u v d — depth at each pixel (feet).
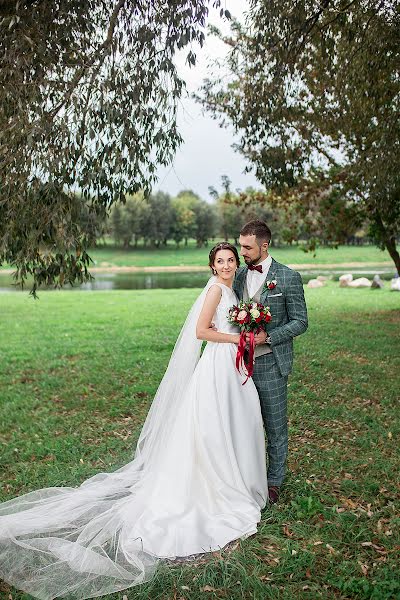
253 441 12.93
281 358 13.33
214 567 10.62
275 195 45.47
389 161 26.86
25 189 15.58
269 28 24.14
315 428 19.06
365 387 23.95
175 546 11.25
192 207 243.81
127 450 17.66
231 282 13.64
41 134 14.75
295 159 35.27
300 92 32.91
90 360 31.14
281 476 13.73
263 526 12.08
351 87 27.89
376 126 30.63
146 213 232.32
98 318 47.91
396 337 35.40
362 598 9.77
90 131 14.90
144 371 28.25
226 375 12.84
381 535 11.73
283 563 10.76
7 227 16.21
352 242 209.36
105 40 15.94
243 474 12.64
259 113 29.91
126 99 15.99
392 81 26.99
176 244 254.06
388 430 18.44
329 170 43.50
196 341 13.67
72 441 18.40
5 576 10.46
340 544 11.51
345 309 49.88
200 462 12.53
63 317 49.01
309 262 158.10
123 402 22.79
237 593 9.93
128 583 10.25
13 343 36.78
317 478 14.88
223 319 13.19
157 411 14.33
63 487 14.32
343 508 13.08
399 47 24.97
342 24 25.08
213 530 11.82
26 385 26.18
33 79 15.69
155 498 12.50
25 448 18.02
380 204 30.66
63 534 11.83
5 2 15.39
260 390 13.57
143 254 217.15
